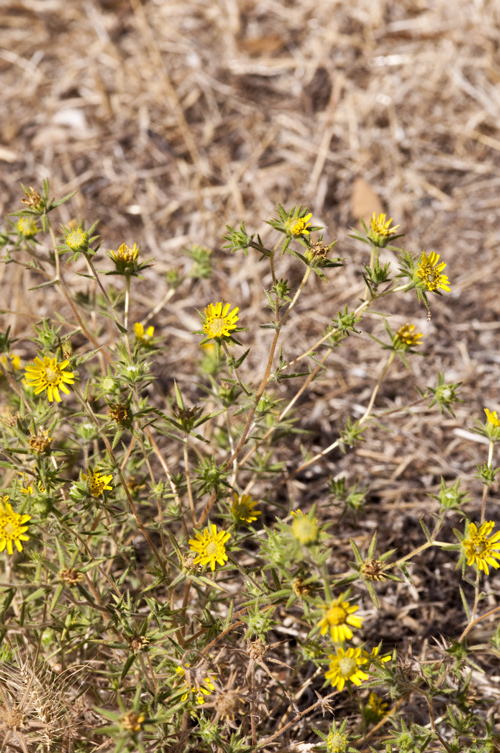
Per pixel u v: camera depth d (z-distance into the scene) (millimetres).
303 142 6227
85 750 2850
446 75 6602
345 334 2965
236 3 7074
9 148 6043
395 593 3865
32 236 3254
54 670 2941
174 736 2812
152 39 6887
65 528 2682
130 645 2605
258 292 5258
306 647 2762
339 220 5762
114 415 2648
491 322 5148
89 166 5977
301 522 2266
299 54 6863
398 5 7078
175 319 5176
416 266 2787
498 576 3953
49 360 2684
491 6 6828
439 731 3328
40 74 6598
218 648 3086
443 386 3004
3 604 2525
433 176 6027
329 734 2777
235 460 3221
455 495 2641
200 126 6312
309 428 4594
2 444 2893
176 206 5797
